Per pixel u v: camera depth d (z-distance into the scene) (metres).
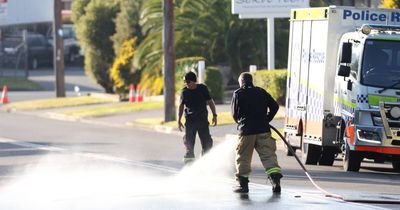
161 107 83.19
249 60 89.19
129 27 97.94
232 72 89.69
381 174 40.53
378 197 31.67
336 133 42.66
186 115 39.31
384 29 40.97
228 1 88.94
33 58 149.25
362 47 40.06
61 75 103.00
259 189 33.66
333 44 42.81
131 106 85.81
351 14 43.03
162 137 61.94
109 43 103.00
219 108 75.56
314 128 43.75
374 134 39.53
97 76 104.25
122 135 63.75
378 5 73.00
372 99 39.56
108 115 81.38
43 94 114.31
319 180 37.25
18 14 140.62
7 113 90.50
